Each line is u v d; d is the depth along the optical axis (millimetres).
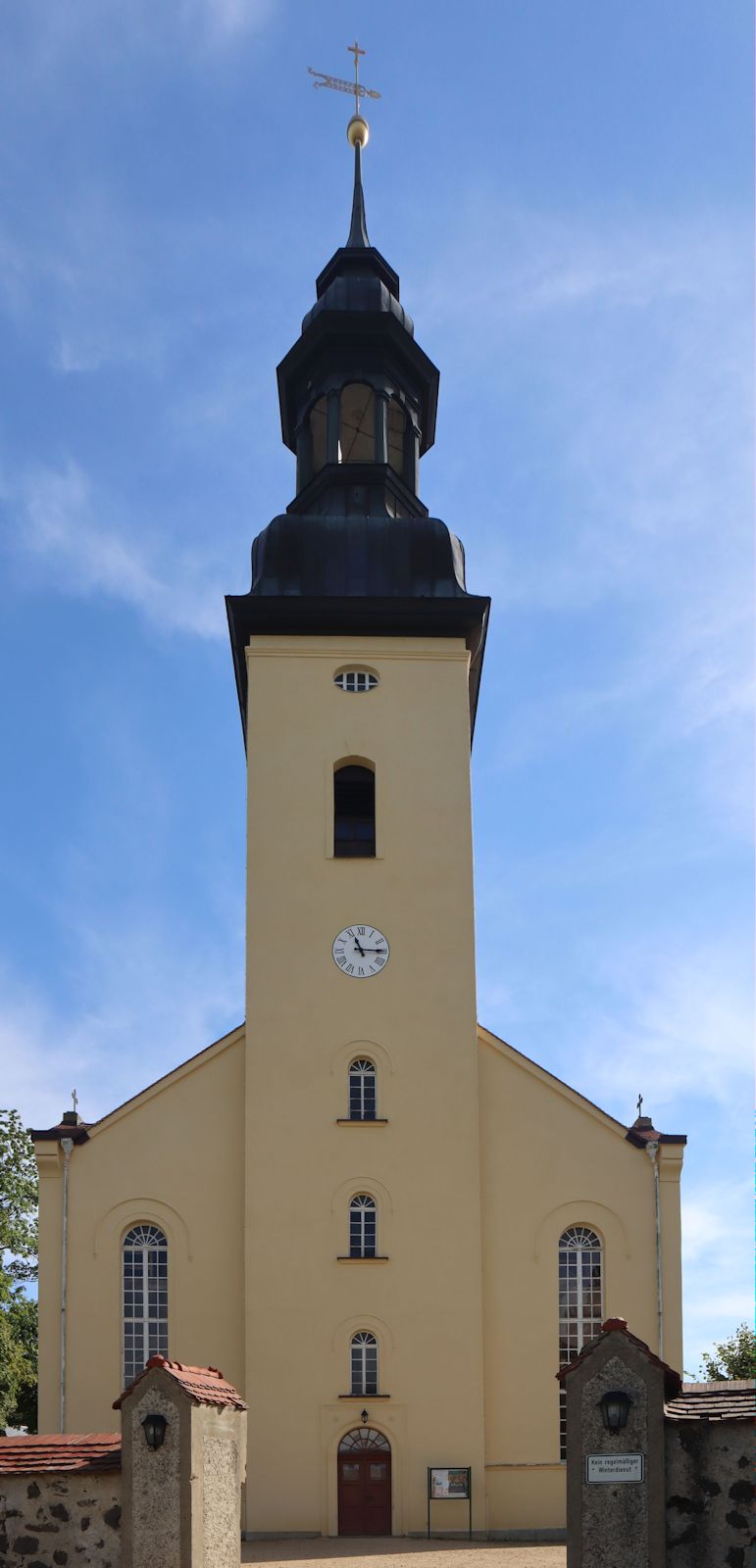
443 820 38500
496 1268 35656
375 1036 36562
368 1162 35531
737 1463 18953
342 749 38938
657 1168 36250
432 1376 34094
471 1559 28078
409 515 42844
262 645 39594
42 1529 19172
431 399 45281
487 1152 36438
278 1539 32906
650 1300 35562
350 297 43531
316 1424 33688
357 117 47812
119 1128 36250
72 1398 34344
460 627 40062
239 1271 35438
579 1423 19297
